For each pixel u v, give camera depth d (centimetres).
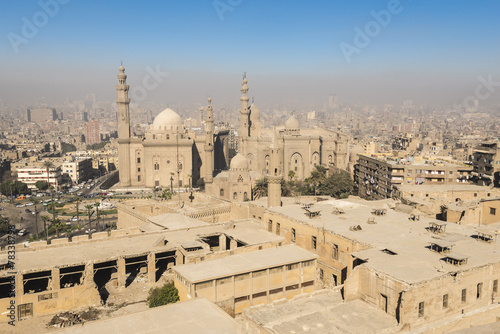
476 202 8325
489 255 5269
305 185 17400
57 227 12269
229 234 7944
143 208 11812
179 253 7281
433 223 6350
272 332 4197
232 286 5703
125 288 6988
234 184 16638
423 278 4544
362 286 4938
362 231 6450
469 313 4466
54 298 6131
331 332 4212
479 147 15750
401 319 4297
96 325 4084
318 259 6756
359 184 17938
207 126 18688
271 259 6203
